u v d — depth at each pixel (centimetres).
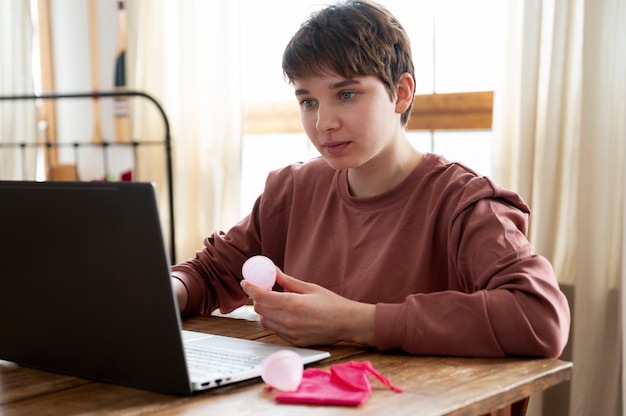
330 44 122
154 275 90
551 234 214
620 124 206
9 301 106
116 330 96
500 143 225
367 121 125
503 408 100
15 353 109
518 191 217
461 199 129
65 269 98
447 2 246
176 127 301
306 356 106
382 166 138
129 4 305
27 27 331
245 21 285
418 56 253
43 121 344
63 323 101
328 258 143
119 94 293
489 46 241
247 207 295
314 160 157
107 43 325
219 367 100
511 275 114
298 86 127
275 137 287
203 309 150
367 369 96
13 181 99
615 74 205
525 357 109
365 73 123
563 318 112
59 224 96
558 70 210
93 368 101
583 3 208
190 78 288
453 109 247
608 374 209
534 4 213
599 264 208
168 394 94
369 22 126
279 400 90
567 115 215
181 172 295
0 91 335
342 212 144
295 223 152
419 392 93
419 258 133
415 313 110
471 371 102
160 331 91
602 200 207
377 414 85
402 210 137
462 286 128
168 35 299
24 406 92
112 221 91
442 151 252
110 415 87
